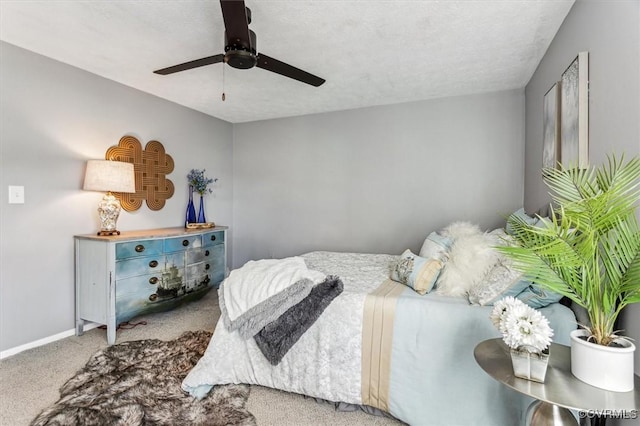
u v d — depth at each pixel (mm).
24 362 2244
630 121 1212
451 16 1975
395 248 3727
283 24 2064
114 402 1773
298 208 4246
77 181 2783
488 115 3316
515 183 3227
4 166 2354
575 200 1088
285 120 4293
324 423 1667
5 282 2361
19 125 2424
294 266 2225
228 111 4047
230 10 1501
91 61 2650
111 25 2115
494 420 1481
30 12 1971
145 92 3355
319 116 4094
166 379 2018
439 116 3504
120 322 2643
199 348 2438
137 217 3316
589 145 1559
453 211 3465
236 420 1663
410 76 2920
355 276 2273
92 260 2654
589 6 1591
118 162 2828
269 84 3125
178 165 3777
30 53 2471
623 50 1261
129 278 2695
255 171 4500
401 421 1675
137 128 3287
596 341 1020
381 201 3785
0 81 2324
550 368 1088
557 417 1060
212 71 2832
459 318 1589
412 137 3627
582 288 1022
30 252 2492
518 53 2465
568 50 1907
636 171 1012
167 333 2727
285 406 1793
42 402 1787
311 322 1803
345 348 1750
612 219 968
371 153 3824
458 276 1790
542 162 2479
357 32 2168
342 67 2730
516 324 1039
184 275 3227
